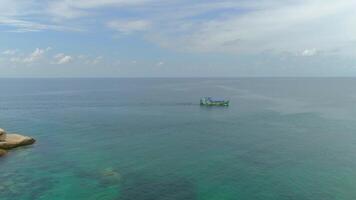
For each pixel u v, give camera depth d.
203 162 57.25
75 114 119.81
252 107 144.50
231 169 53.50
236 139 76.00
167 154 62.53
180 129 89.12
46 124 96.81
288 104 158.00
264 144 70.81
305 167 54.59
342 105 154.12
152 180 48.56
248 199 42.06
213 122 101.75
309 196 42.84
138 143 71.81
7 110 130.50
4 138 68.00
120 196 42.94
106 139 75.81
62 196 43.06
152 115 117.88
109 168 54.03
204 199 42.09
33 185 46.75
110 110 132.50
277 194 43.47
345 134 82.19
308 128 91.12
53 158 59.97
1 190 44.91
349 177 49.69
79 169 53.66
